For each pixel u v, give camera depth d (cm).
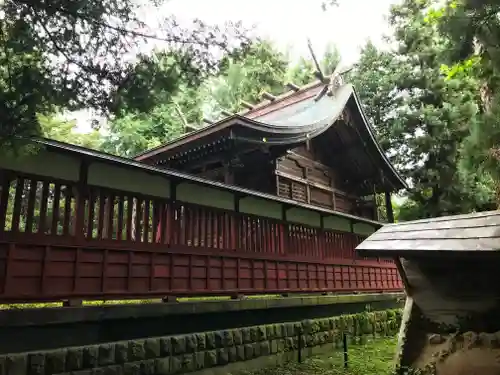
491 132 706
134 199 782
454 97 1989
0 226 541
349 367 845
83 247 621
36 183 590
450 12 707
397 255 564
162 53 538
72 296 593
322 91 1780
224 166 1312
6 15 471
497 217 561
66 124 2175
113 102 517
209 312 761
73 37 497
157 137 2584
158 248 732
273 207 1051
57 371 532
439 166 2306
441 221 629
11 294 531
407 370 571
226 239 884
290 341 930
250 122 1153
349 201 1888
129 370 611
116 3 504
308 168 1634
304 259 1108
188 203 812
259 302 869
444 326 564
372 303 1336
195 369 709
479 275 543
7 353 504
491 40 630
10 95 422
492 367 496
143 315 647
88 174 662
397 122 2511
